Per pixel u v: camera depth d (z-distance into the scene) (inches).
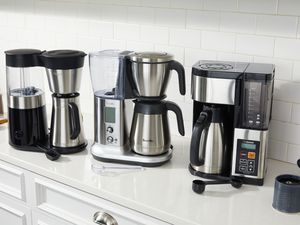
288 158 69.6
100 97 65.2
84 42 89.0
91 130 82.5
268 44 67.7
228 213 52.5
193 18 74.1
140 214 55.2
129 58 62.9
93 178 61.2
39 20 94.9
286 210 52.6
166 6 76.5
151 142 64.1
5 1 99.8
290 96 67.4
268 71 57.7
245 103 57.7
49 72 67.5
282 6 65.0
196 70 58.8
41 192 66.7
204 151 60.9
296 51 65.4
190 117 78.4
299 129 67.7
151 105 63.4
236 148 59.8
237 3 69.0
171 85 79.2
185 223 51.0
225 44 71.9
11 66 69.7
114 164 65.9
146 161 64.7
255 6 67.4
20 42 100.2
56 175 62.7
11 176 70.5
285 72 67.1
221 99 58.2
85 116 91.3
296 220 51.3
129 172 63.3
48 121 86.7
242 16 69.0
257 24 67.9
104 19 84.7
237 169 60.4
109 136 66.1
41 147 70.7
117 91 64.2
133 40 82.1
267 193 58.1
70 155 69.5
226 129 60.8
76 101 69.9
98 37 86.7
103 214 59.5
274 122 69.7
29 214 69.3
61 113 68.9
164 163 66.2
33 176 66.5
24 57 68.9
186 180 61.2
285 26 65.4
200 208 53.6
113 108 64.9
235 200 55.8
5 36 102.8
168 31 77.4
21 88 74.3
